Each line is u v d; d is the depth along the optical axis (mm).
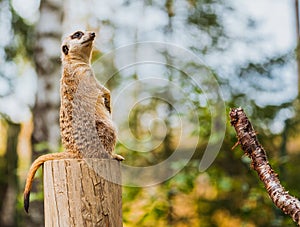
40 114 10438
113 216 4395
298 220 4074
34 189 9508
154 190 8711
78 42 5262
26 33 13453
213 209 9859
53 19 10758
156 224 9000
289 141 10719
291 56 10820
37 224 9766
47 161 4426
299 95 10625
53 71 10562
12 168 14695
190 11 11953
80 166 4359
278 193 4207
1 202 14680
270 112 10273
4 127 14992
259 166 4352
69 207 4320
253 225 9633
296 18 11195
